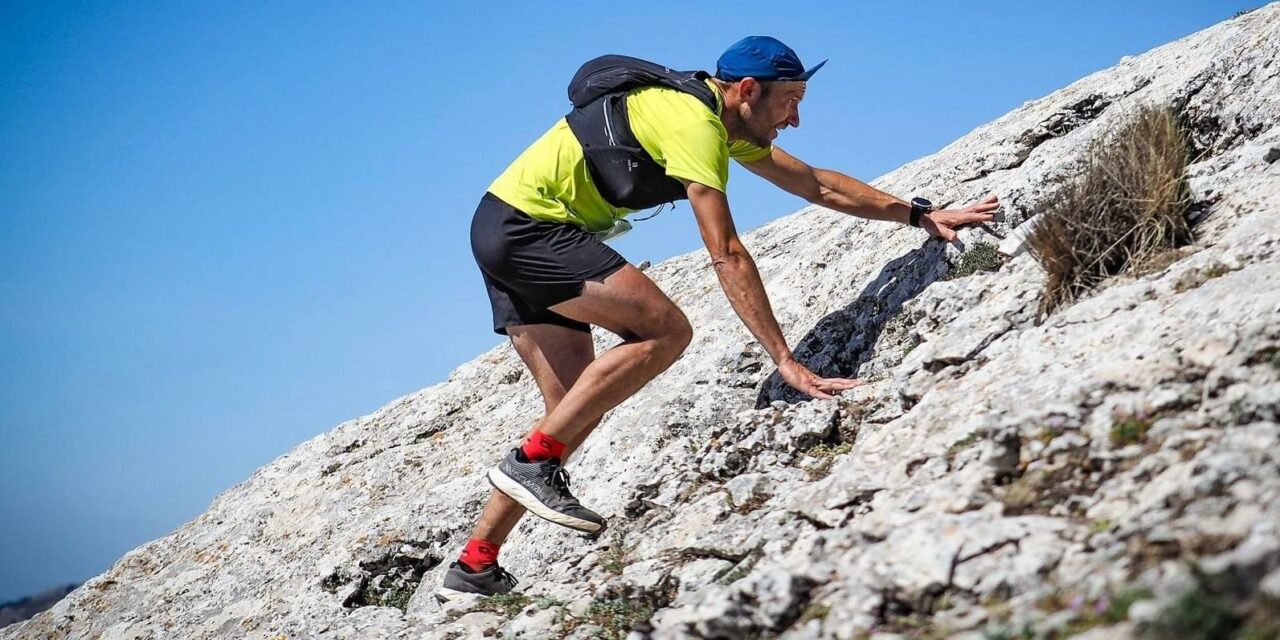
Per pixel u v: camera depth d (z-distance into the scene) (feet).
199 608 22.49
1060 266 13.62
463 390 27.20
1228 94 17.16
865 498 11.34
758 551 11.57
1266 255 11.82
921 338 15.53
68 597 25.67
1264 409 9.35
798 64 14.48
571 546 16.24
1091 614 7.87
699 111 13.56
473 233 14.07
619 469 17.62
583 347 14.67
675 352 13.52
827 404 14.60
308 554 22.17
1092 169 14.52
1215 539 8.02
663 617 10.62
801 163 16.29
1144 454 9.68
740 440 15.06
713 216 13.64
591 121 13.67
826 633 9.23
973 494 10.22
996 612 8.54
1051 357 12.02
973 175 19.97
